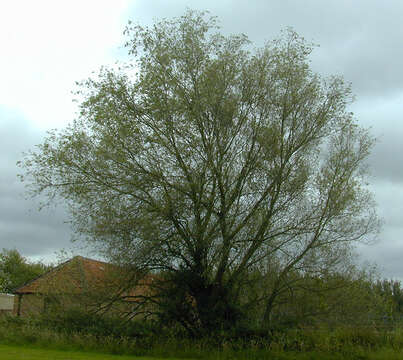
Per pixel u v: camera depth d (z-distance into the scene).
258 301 22.84
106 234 21.19
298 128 22.95
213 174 21.84
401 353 19.09
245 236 22.06
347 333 21.23
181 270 22.67
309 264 22.11
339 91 22.84
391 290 23.38
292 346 20.38
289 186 22.47
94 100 21.66
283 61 23.20
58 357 17.66
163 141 21.47
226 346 20.33
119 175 21.44
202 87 22.25
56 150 21.61
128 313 23.48
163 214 20.73
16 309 37.22
